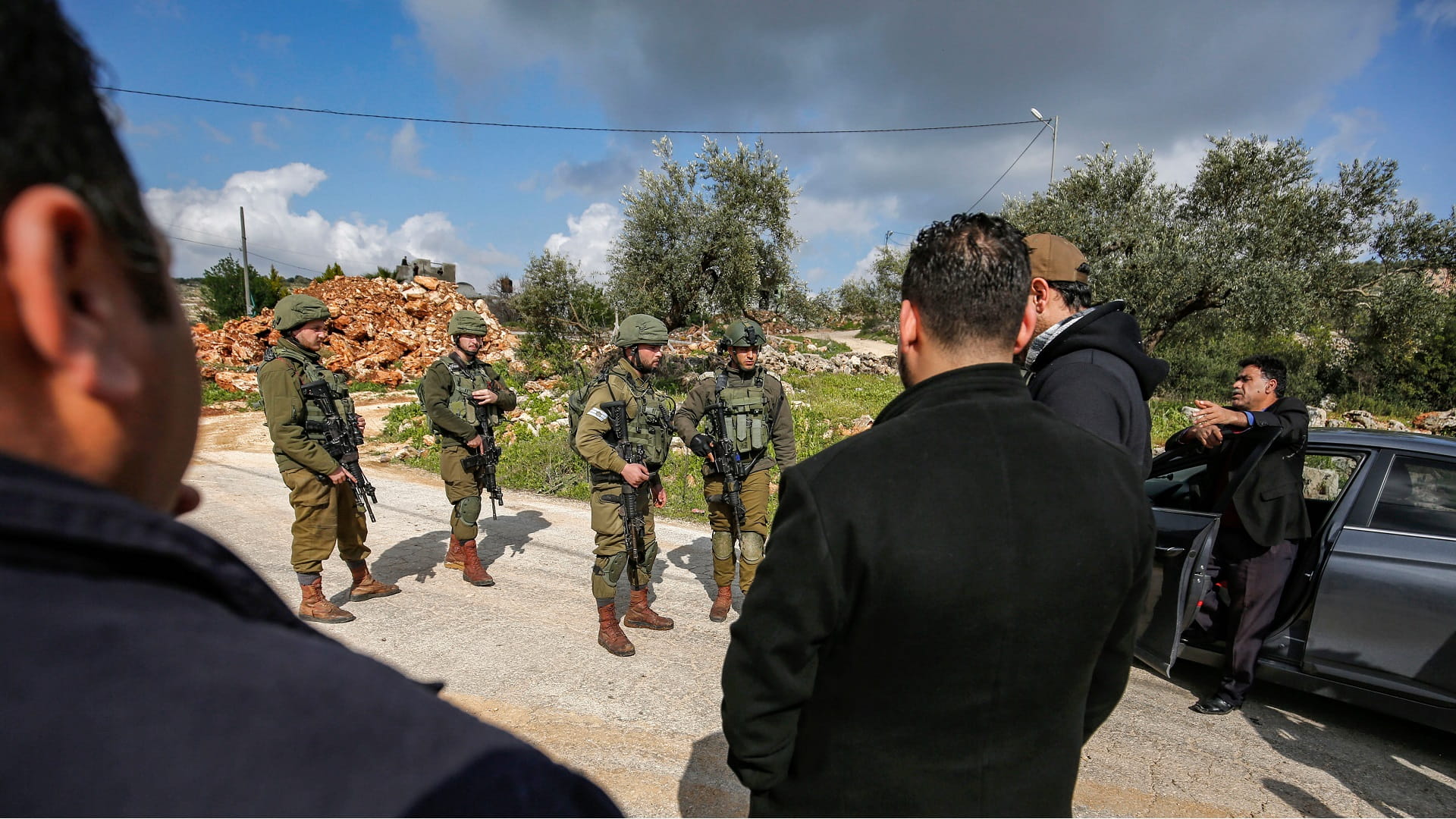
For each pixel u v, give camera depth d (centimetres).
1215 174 1525
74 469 42
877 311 4231
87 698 32
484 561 563
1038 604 109
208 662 35
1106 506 116
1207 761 315
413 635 423
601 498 404
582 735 321
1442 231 1525
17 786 30
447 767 37
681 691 361
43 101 35
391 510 711
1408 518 332
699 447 440
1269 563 342
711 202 1833
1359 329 1728
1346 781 302
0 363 38
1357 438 365
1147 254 1495
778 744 120
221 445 1048
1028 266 130
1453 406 1627
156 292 45
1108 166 1620
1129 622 129
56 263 37
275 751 34
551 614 459
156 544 38
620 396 416
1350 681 328
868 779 115
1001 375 124
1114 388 209
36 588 33
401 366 1952
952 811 112
